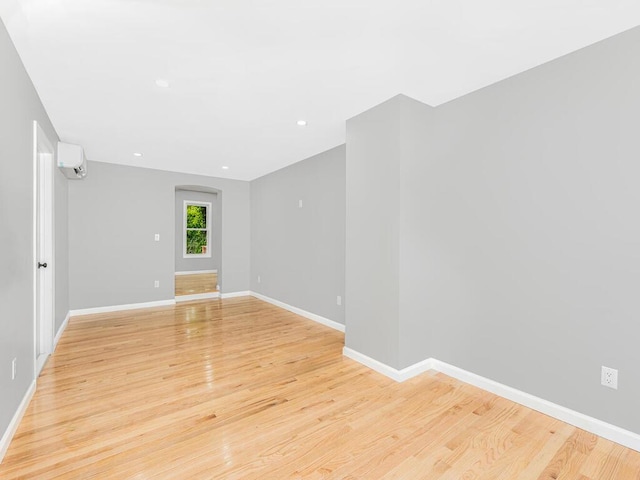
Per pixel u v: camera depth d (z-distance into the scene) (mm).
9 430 1818
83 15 1659
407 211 2604
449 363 2721
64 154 3641
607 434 1865
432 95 2604
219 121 3176
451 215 2693
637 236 1768
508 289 2324
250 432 1931
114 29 1781
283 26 1770
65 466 1634
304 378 2662
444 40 1895
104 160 4781
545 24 1746
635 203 1771
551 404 2104
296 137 3691
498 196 2379
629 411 1798
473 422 2041
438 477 1580
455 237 2670
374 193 2797
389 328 2670
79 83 2400
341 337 3736
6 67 1802
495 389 2395
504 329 2352
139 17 1683
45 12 1629
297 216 4848
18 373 2031
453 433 1928
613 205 1847
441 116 2756
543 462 1685
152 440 1849
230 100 2701
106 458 1697
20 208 2088
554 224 2088
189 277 8117
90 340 3611
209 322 4379
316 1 1574
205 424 2010
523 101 2236
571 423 2006
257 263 6062
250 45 1944
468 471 1620
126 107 2840
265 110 2906
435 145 2801
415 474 1600
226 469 1624
